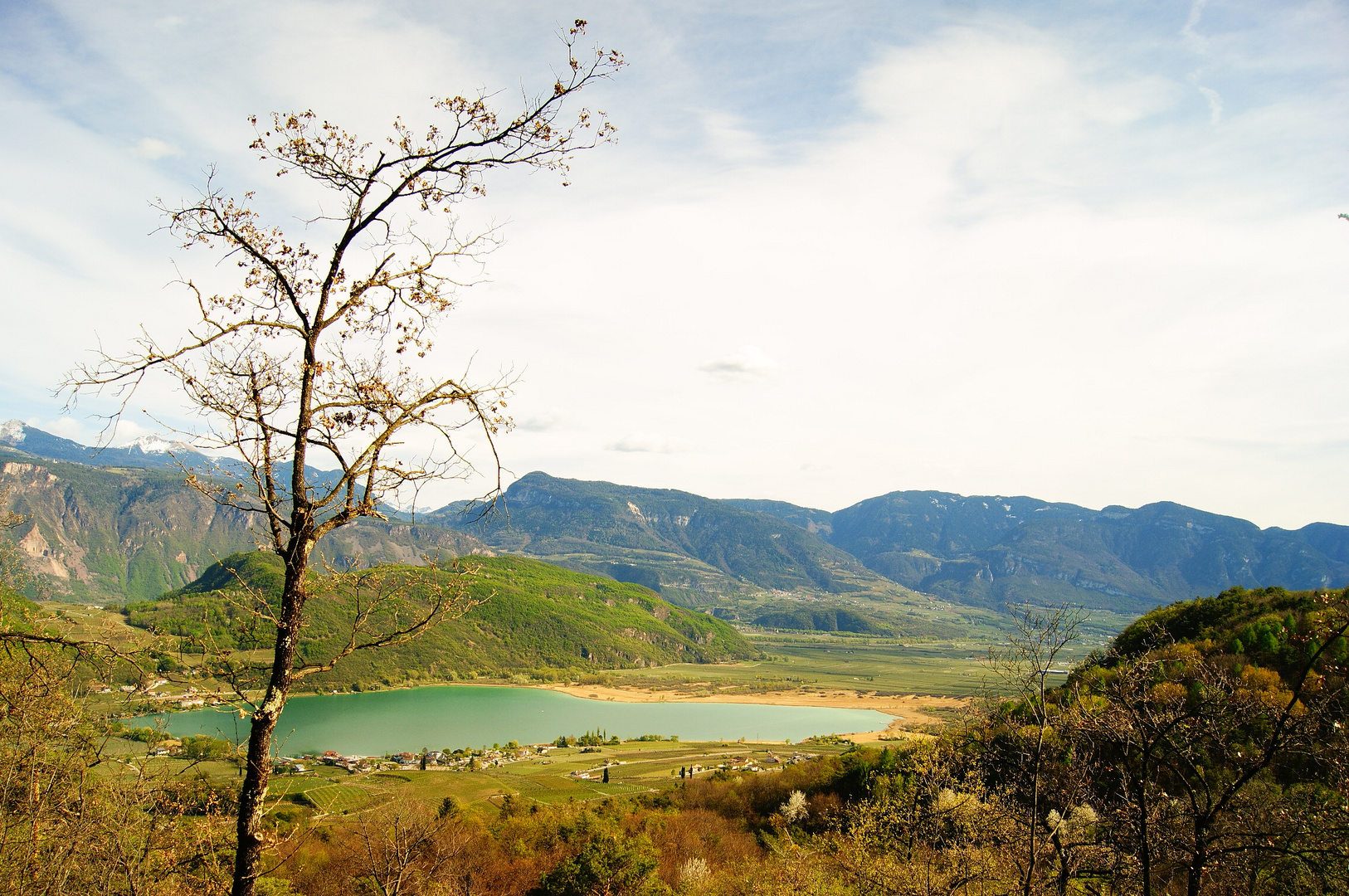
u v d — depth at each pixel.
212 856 11.14
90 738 12.23
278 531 8.70
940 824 16.69
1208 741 12.47
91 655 8.96
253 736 8.14
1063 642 12.93
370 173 9.55
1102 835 13.45
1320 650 11.26
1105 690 12.96
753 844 46.84
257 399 8.56
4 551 14.91
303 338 9.03
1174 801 12.55
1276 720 11.52
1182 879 14.45
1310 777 13.25
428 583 8.98
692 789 63.16
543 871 40.53
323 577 9.00
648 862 38.94
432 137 9.54
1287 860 12.33
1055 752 13.20
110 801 11.87
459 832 38.50
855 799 42.19
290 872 24.20
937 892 15.55
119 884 11.20
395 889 14.92
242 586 8.56
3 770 11.27
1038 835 13.72
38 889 11.14
